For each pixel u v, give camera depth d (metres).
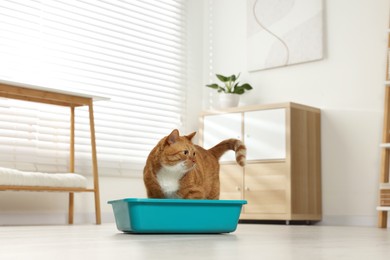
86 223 4.06
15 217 3.83
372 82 4.14
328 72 4.32
